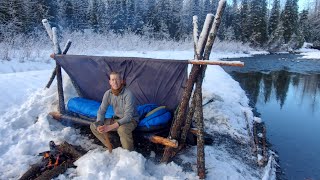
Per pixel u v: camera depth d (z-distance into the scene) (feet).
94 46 62.64
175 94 15.07
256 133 20.18
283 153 17.98
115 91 13.10
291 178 15.01
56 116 17.43
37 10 97.40
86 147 15.16
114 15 140.26
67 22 124.88
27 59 41.63
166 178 11.79
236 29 160.45
